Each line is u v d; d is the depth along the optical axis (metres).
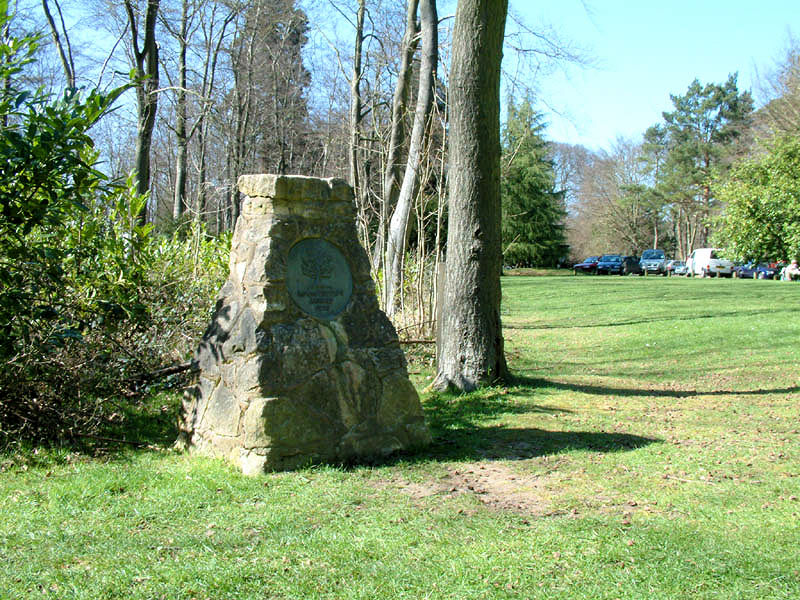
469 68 8.20
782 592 3.24
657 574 3.43
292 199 5.18
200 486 4.59
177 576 3.36
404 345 10.80
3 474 4.87
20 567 3.44
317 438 5.07
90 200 7.41
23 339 5.63
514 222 51.44
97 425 5.95
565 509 4.36
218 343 5.29
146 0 16.86
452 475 5.03
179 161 23.66
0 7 5.40
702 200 60.41
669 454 5.58
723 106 61.62
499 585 3.33
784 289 23.88
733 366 10.30
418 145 12.48
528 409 7.37
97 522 4.04
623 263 53.09
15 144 5.14
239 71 29.98
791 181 15.30
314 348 5.12
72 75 15.67
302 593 3.23
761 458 5.43
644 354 11.85
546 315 19.05
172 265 9.09
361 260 5.54
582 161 78.88
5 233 5.54
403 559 3.60
